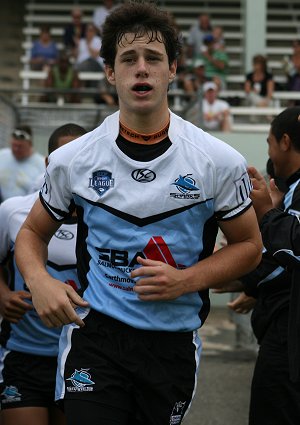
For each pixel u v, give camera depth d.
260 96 13.48
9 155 8.76
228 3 20.39
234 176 2.88
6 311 3.74
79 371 2.89
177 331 2.93
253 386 3.79
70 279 3.78
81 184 2.92
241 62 17.83
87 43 14.84
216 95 12.84
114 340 2.90
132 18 2.87
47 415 3.83
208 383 6.51
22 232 3.06
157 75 2.84
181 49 3.03
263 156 10.78
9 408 3.81
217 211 2.93
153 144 2.88
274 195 3.74
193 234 2.90
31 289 2.87
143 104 2.82
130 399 2.91
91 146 2.93
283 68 16.62
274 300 3.74
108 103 12.55
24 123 12.06
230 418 5.64
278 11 20.11
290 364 3.44
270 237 3.26
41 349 3.80
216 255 2.93
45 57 16.25
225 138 10.83
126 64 2.86
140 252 2.86
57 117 12.02
